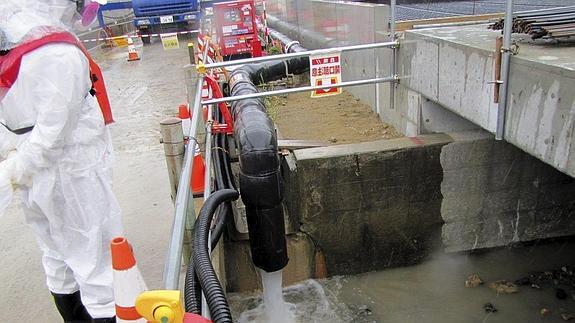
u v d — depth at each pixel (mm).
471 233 5641
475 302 5016
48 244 2496
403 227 5516
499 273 5438
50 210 2279
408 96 5652
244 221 5430
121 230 2539
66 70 2072
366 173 5234
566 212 5688
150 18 18375
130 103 9398
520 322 4676
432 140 5266
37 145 2088
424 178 5328
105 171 2434
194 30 18578
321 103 8086
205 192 3385
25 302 3342
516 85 3471
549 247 5797
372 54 6664
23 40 2053
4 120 2217
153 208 4652
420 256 5695
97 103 2432
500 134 3707
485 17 6234
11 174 2133
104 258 2496
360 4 6930
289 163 5324
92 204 2365
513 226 5676
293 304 5270
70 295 2635
